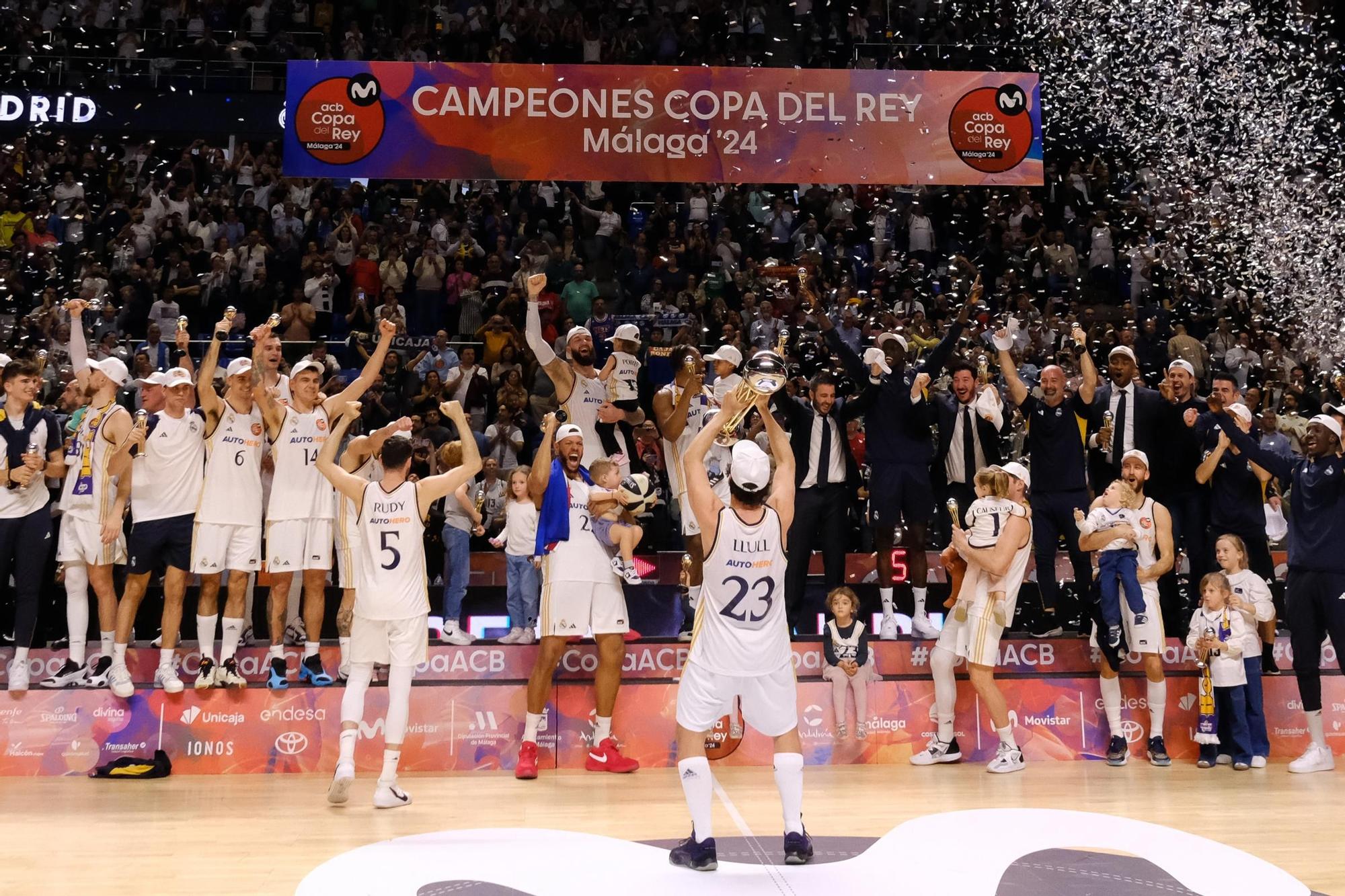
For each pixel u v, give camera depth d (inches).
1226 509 305.9
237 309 500.1
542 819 215.6
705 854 173.8
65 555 273.3
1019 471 275.3
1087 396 312.0
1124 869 175.8
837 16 637.9
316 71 434.9
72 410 325.4
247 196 545.6
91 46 600.1
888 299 513.7
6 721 263.7
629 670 290.5
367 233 523.5
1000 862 180.2
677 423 312.7
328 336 493.0
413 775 266.8
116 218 537.3
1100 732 287.6
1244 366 472.7
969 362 327.3
